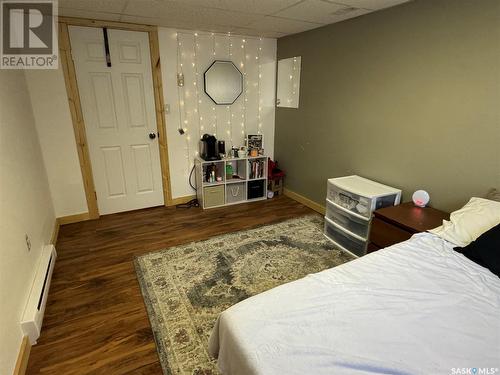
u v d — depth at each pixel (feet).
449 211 7.23
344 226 8.70
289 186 13.35
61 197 10.06
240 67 12.09
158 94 10.72
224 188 12.09
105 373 4.86
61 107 9.36
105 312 6.21
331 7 7.89
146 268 7.72
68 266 7.81
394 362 3.07
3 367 4.25
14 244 5.47
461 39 6.42
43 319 5.95
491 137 6.19
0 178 5.29
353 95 9.38
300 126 12.00
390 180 8.61
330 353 3.16
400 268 4.71
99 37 9.46
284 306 3.84
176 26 10.17
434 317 3.70
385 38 8.08
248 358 3.16
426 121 7.41
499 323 3.64
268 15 8.75
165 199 12.03
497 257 4.66
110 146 10.55
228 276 7.42
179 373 4.84
